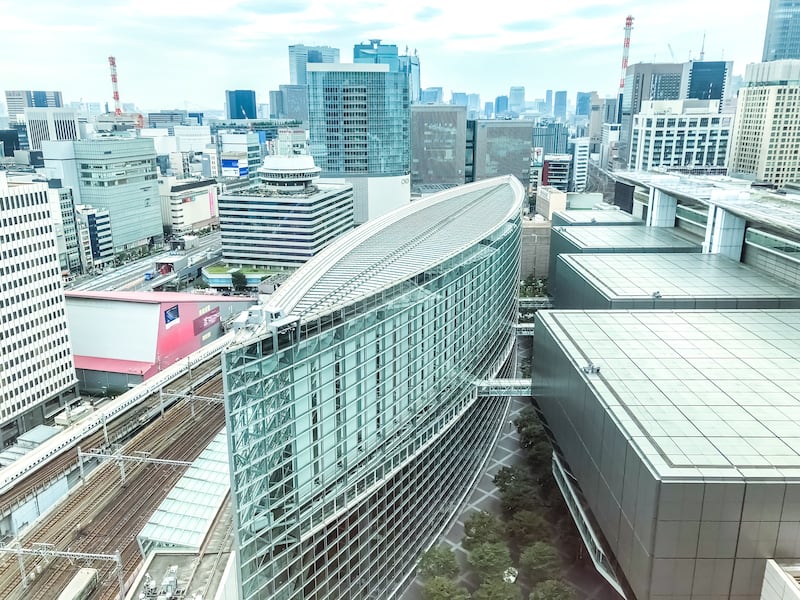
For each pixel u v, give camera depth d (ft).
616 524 251.39
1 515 364.99
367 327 261.44
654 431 242.37
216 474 333.62
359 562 272.10
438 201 598.34
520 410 514.68
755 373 298.15
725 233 526.98
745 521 212.23
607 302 417.49
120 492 386.73
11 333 486.38
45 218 510.58
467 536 344.08
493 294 426.51
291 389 222.69
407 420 306.35
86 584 295.48
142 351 583.17
